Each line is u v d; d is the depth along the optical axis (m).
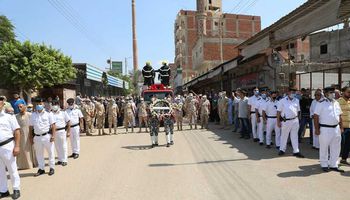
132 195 6.32
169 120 12.34
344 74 20.16
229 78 26.06
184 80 63.91
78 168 8.94
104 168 8.80
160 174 7.89
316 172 7.61
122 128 20.05
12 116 6.70
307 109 11.78
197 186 6.75
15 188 6.54
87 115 16.66
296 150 9.48
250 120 13.27
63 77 22.33
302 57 29.81
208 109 17.88
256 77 19.67
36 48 20.81
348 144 8.45
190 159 9.59
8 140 6.53
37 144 8.32
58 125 9.34
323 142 7.70
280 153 9.82
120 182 7.30
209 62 61.66
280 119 9.76
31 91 21.67
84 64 25.80
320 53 27.86
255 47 15.41
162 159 9.75
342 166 8.26
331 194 5.95
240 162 8.93
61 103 22.27
